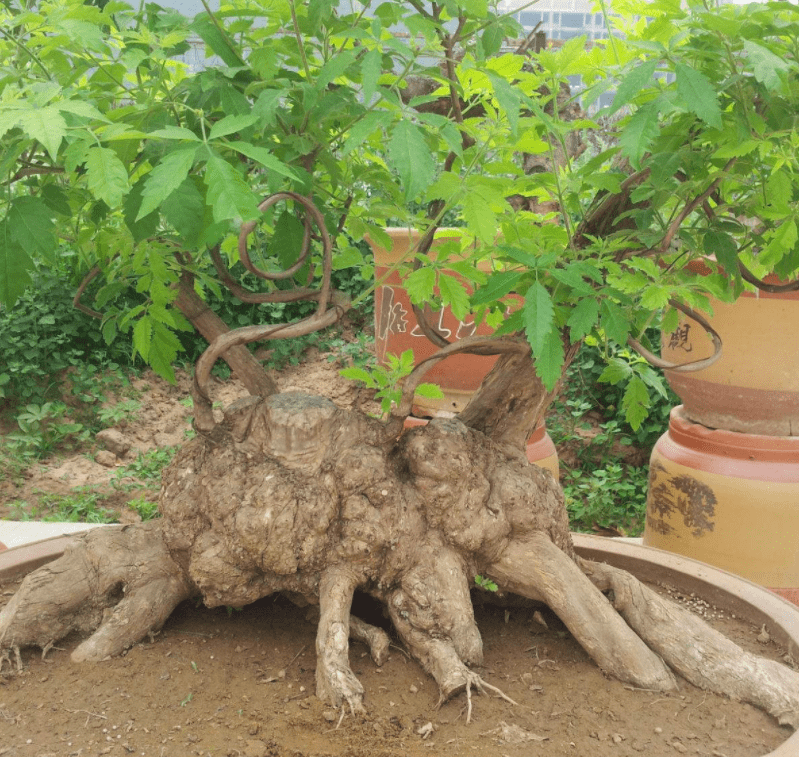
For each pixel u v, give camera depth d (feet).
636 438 21.83
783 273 6.01
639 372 7.05
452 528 6.05
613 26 6.37
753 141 4.80
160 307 6.51
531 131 5.90
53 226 5.28
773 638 6.54
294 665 5.89
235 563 5.87
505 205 5.11
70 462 20.83
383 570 5.97
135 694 5.42
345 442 6.03
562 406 23.11
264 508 5.79
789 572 9.81
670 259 6.70
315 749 4.78
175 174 3.73
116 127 4.09
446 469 6.00
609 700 5.49
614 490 19.77
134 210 4.74
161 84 5.00
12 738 4.91
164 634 6.27
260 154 3.87
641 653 5.79
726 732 5.17
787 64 4.58
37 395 23.15
